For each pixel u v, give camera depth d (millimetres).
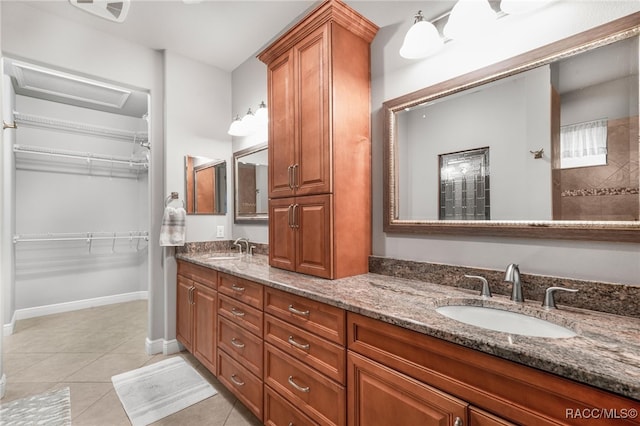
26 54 2105
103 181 4008
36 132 3549
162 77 2719
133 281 4250
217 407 1894
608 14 1073
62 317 3518
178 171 2736
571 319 991
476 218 1401
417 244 1611
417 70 1618
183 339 2557
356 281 1559
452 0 1498
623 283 1032
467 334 856
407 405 994
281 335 1529
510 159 1303
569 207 1149
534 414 739
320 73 1650
